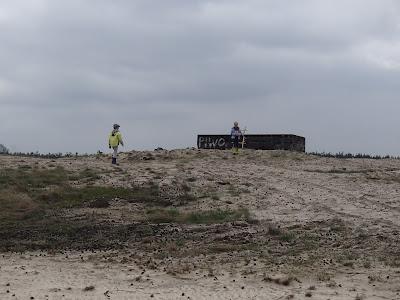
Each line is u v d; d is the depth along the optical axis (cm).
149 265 1179
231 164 2520
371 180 2152
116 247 1370
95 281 1046
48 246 1382
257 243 1373
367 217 1584
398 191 1934
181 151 2902
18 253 1312
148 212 1716
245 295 942
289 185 2055
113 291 972
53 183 1973
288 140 3127
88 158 2781
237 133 2827
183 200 1845
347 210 1677
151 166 2342
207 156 2762
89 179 2038
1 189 1847
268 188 2002
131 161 2636
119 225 1574
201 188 1989
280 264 1170
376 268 1123
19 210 1689
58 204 1761
